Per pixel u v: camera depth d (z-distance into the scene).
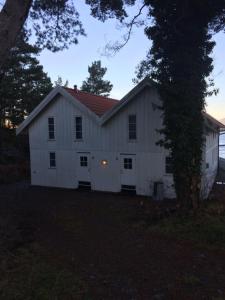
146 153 18.38
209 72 12.42
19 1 9.37
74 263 8.35
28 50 28.17
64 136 21.61
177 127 12.28
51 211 14.96
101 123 19.38
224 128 28.31
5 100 29.20
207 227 10.44
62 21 13.89
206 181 16.67
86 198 18.12
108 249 9.50
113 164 19.70
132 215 13.82
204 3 11.52
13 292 6.44
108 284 7.14
